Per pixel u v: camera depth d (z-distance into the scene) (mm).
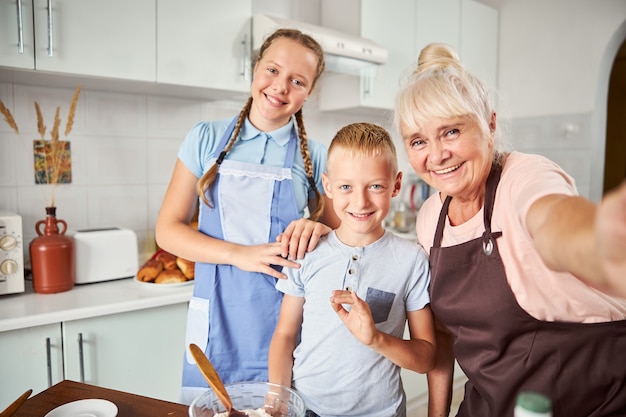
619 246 357
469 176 880
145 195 2303
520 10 3279
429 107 848
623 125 4340
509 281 882
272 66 1276
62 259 1773
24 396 793
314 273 1098
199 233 1310
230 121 1411
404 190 3264
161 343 1812
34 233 2025
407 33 2795
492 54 3355
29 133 1985
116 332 1703
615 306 863
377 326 1054
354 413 1032
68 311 1583
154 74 1916
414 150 916
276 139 1371
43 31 1677
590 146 3002
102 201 2182
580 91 3023
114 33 1813
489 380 937
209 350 1304
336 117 2992
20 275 1718
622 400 868
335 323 1043
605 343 866
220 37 2076
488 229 899
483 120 866
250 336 1303
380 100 2723
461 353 995
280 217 1346
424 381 2523
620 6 2832
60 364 1602
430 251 1030
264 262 1167
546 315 872
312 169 1439
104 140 2164
